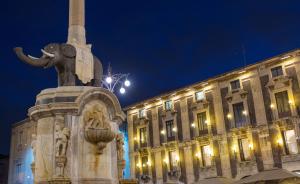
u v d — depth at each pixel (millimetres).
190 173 31203
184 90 33031
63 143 8992
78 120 9430
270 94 27422
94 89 9797
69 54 10750
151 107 35844
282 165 25734
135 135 36594
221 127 29781
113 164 9875
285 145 26141
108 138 9375
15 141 40656
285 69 26938
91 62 11305
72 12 11984
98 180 9156
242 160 28266
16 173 39406
